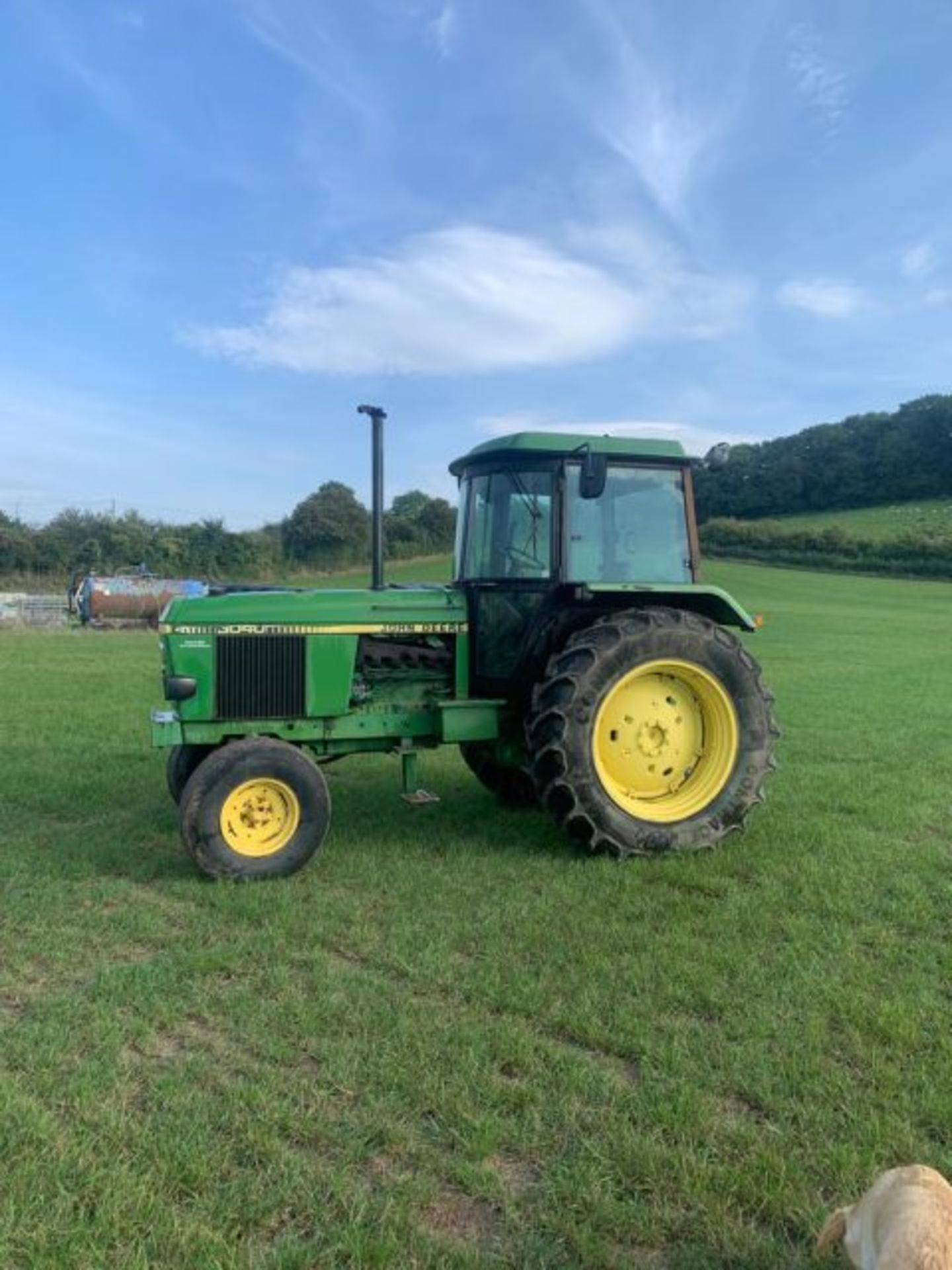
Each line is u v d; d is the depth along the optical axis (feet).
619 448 18.86
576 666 17.47
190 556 142.31
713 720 18.61
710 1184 8.39
